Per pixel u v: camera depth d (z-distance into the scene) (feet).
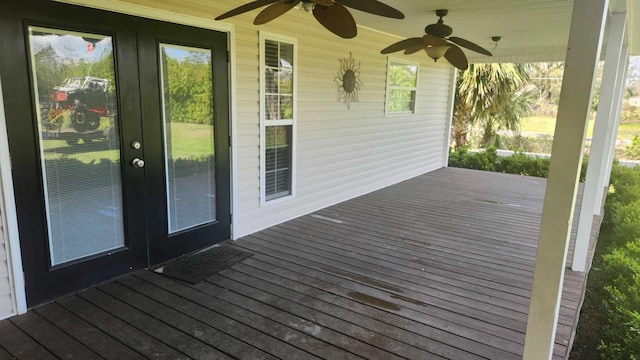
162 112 10.66
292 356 7.22
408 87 22.91
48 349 7.33
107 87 9.39
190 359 7.11
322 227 14.73
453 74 27.89
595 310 11.60
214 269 10.88
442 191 21.25
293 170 15.49
